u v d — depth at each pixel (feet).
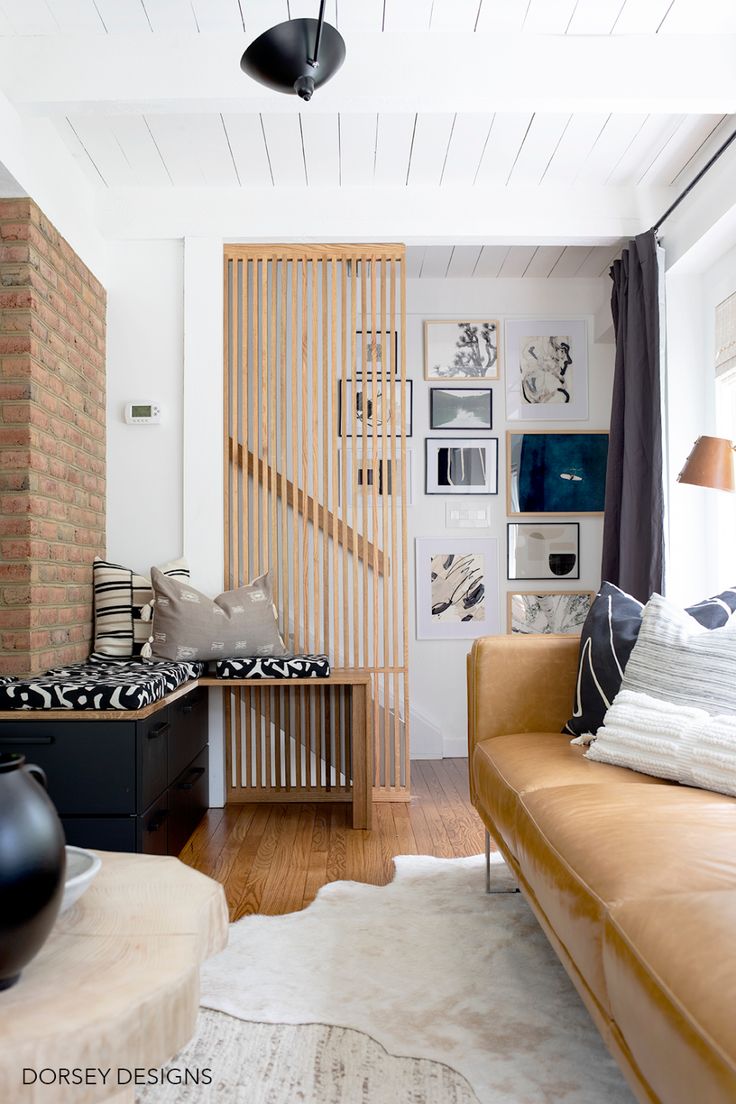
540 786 6.70
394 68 9.57
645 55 9.68
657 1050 3.51
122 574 12.59
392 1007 6.24
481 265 16.24
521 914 8.09
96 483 12.80
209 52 9.60
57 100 9.59
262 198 13.21
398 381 16.51
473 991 6.50
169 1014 3.12
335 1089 5.21
